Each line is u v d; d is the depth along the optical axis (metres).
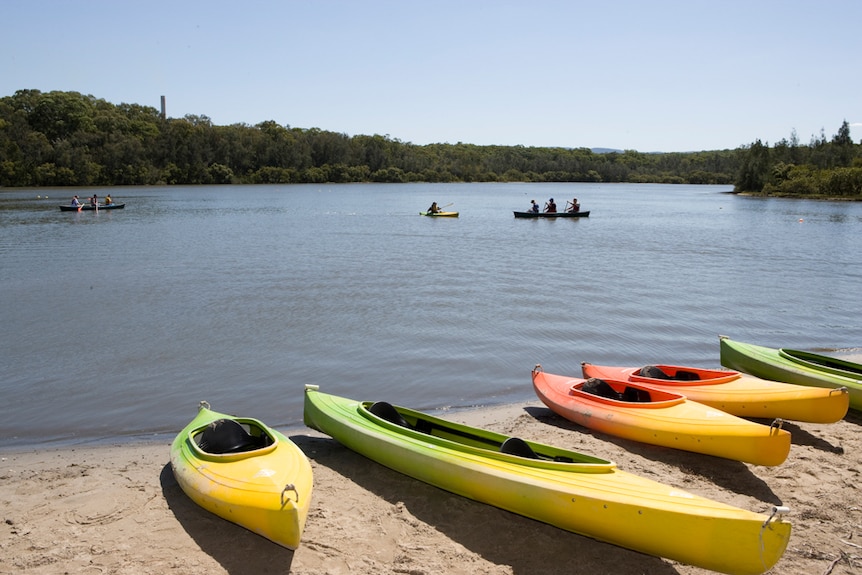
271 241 35.72
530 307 18.83
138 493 7.60
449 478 7.27
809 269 27.25
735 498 7.51
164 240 35.62
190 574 6.00
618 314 18.14
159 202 73.00
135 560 6.21
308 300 19.42
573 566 6.22
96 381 12.12
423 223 48.69
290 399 11.31
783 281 24.14
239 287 21.50
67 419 10.32
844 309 19.23
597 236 40.66
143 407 10.86
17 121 104.06
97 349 14.16
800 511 7.19
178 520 6.96
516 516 7.13
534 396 11.68
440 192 111.56
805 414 9.16
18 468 8.41
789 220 56.44
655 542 5.99
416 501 7.46
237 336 15.27
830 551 6.38
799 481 7.98
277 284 22.11
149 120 134.12
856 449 9.07
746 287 22.75
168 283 22.17
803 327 17.02
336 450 9.01
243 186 127.75
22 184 99.44
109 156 108.50
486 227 46.00
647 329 16.53
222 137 131.25
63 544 6.47
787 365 11.12
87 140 108.88
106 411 10.66
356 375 12.66
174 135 121.56
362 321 16.83
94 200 57.03
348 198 87.25
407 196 94.81
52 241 34.62
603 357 14.11
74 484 7.86
